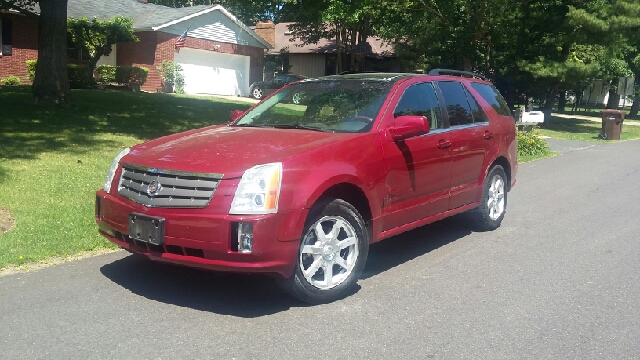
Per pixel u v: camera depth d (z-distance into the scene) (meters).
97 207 5.22
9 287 5.00
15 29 22.78
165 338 4.15
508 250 6.66
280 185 4.48
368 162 5.20
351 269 5.04
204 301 4.86
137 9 28.09
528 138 16.27
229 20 29.33
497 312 4.81
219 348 4.03
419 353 4.04
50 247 5.89
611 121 21.38
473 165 6.82
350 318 4.61
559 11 23.72
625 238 7.26
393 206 5.55
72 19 21.92
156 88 26.08
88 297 4.86
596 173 12.73
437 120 6.33
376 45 39.66
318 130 5.59
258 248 4.36
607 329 4.53
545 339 4.32
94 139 11.52
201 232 4.38
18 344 4.00
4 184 7.84
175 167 4.64
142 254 4.75
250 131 5.59
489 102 7.46
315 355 3.97
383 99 5.80
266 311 4.70
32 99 14.86
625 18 21.78
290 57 39.00
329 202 4.82
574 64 23.22
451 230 7.52
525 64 24.02
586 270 5.97
